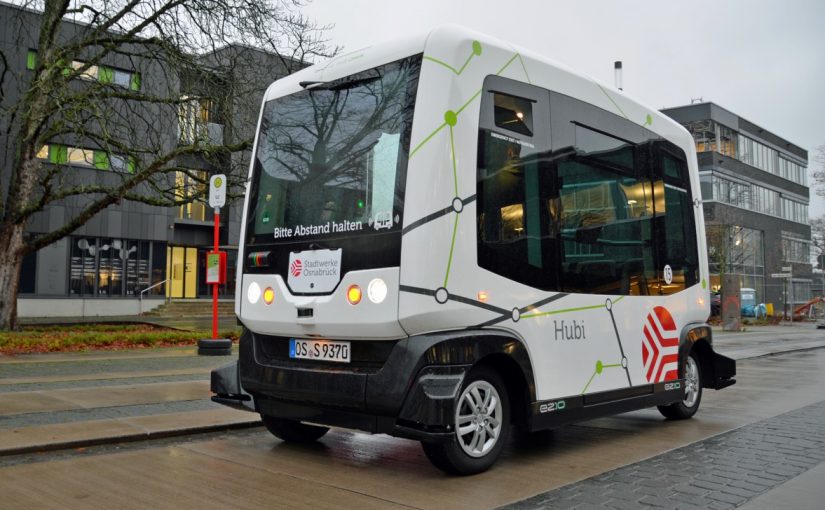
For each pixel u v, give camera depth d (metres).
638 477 4.89
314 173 5.35
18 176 17.03
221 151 16.73
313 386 4.99
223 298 37.12
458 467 4.78
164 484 4.62
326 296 5.01
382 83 5.07
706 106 50.19
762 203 55.28
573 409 5.54
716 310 36.75
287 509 4.10
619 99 6.68
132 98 16.81
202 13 16.00
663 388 6.74
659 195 7.11
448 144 4.77
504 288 5.04
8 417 6.46
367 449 5.84
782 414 7.79
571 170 5.85
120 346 14.47
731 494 4.42
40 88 15.55
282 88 5.87
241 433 6.45
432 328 4.64
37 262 28.67
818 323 37.09
